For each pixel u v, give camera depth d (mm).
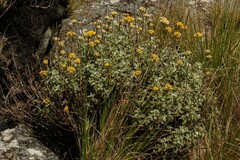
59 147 2488
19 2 2594
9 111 2508
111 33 2664
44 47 2863
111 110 2295
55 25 3090
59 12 3123
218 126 2465
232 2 3459
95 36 2713
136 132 2434
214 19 3420
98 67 2428
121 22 2863
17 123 2535
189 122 2449
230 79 2771
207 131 2521
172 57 2570
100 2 3977
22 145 2428
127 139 2367
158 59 2396
